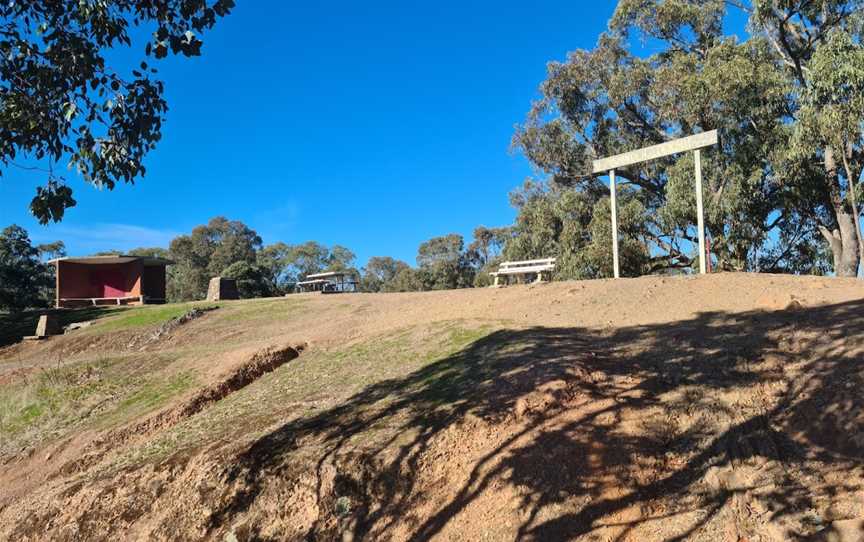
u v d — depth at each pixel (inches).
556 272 917.2
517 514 168.4
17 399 447.2
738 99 732.7
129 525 219.6
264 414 275.9
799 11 703.1
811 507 147.3
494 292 474.6
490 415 207.3
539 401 207.5
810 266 844.0
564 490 171.0
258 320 664.4
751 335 230.4
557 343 262.5
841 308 241.1
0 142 195.8
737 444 173.2
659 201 981.8
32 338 754.2
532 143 1062.4
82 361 514.3
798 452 165.2
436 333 333.7
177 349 536.7
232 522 200.5
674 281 378.0
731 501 156.1
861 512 141.3
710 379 205.6
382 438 213.3
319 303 729.0
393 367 297.4
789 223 824.9
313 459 210.2
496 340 285.4
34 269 1738.4
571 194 961.5
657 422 189.9
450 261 2247.8
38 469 327.0
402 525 178.1
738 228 757.9
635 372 221.5
